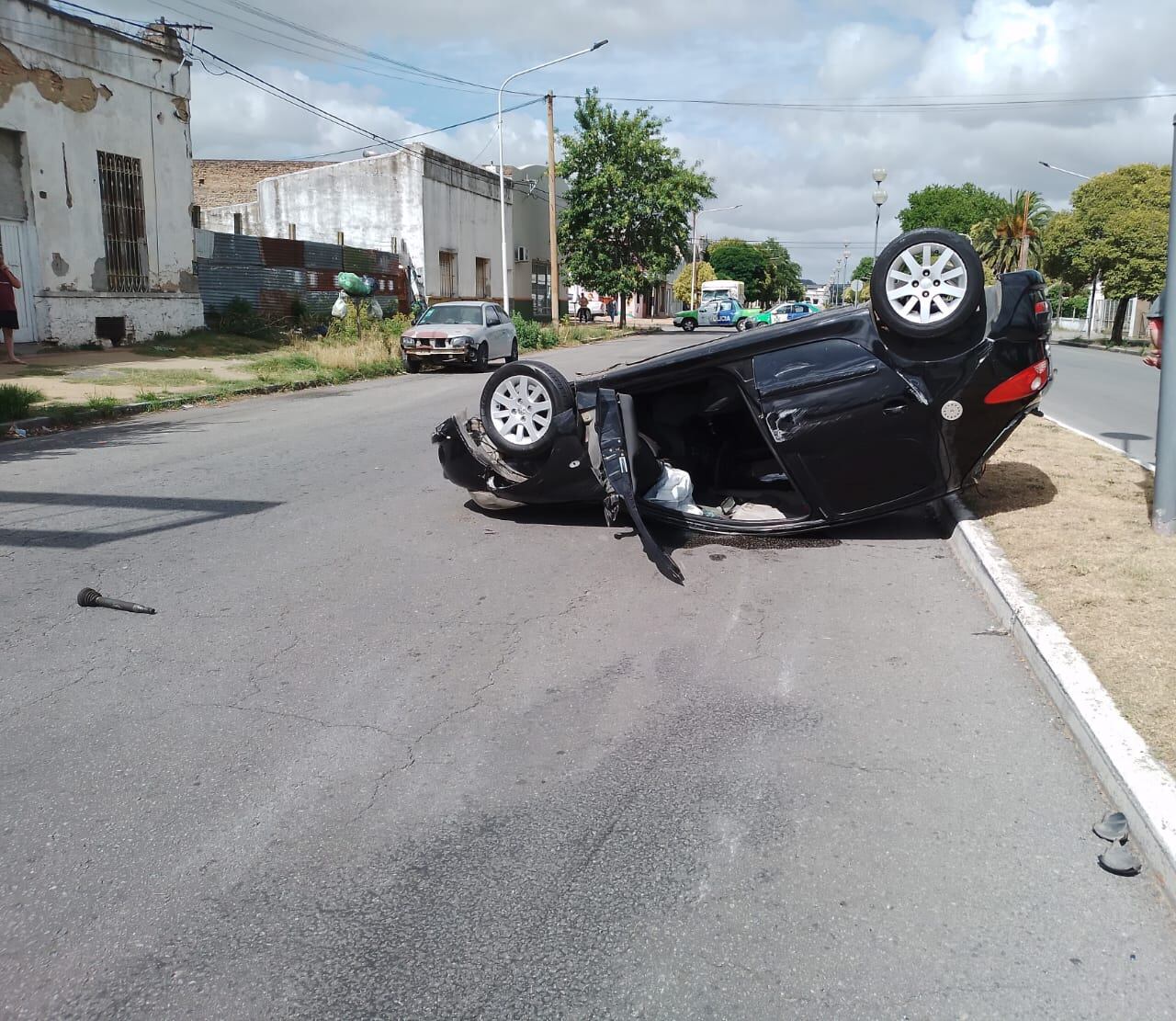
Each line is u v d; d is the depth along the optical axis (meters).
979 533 6.27
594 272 47.91
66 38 18.75
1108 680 3.94
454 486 8.53
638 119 46.38
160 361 18.89
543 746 3.78
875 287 5.95
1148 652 4.20
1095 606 4.79
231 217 38.84
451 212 38.97
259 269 26.03
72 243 19.28
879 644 4.80
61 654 4.64
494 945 2.66
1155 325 6.24
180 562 6.13
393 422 12.68
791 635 4.94
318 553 6.39
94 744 3.77
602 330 44.59
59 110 18.78
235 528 7.02
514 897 2.86
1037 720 3.93
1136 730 3.52
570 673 4.48
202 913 2.79
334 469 9.28
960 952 2.61
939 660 4.59
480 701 4.18
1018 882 2.90
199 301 23.02
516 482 6.95
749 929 2.71
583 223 47.75
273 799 3.39
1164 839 2.86
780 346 6.30
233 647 4.76
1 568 5.95
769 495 7.52
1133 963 2.56
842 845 3.10
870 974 2.53
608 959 2.60
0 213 17.84
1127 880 2.91
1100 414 14.31
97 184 19.83
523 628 5.06
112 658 4.61
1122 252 42.16
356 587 5.71
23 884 2.92
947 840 3.12
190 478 8.77
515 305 47.34
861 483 6.38
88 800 3.37
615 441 6.25
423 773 3.57
